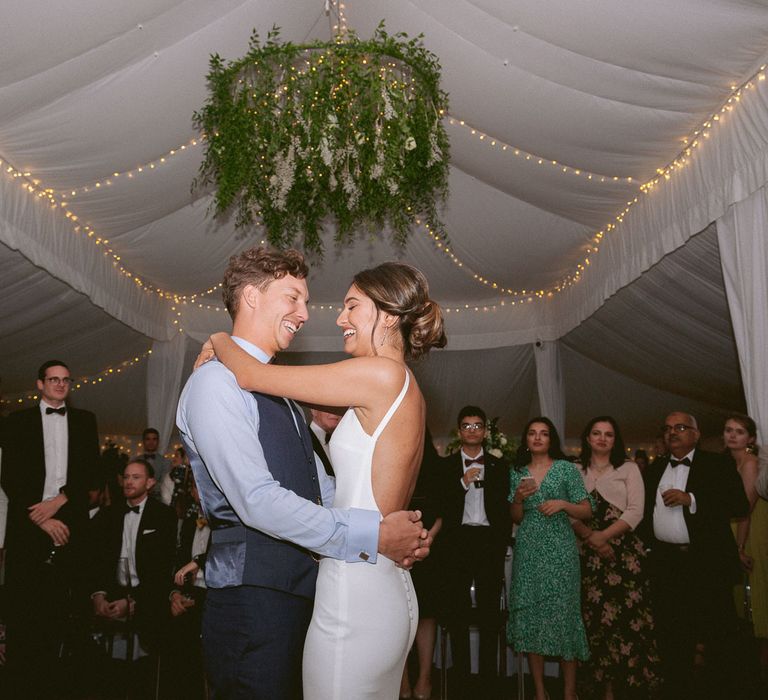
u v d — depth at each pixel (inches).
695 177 201.6
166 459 312.0
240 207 259.6
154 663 164.4
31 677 151.9
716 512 158.4
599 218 266.4
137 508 175.3
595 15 166.9
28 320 265.7
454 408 435.2
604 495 170.6
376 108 212.4
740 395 331.6
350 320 71.6
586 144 219.0
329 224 297.6
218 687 65.6
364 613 63.9
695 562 158.2
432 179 238.2
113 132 208.5
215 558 66.5
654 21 161.6
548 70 193.5
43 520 156.2
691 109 188.2
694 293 245.9
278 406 70.6
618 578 162.7
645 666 158.9
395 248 319.9
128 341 335.6
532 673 160.1
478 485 175.8
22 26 158.1
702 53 166.2
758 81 168.4
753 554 175.8
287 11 200.7
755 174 172.7
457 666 172.2
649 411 434.9
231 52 202.4
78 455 167.8
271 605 64.9
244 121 208.8
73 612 152.8
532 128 220.8
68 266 248.7
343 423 69.7
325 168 224.4
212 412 64.5
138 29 177.5
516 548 164.2
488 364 405.4
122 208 251.4
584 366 406.3
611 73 184.2
